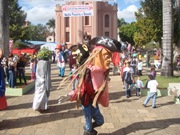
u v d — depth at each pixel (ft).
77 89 21.67
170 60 55.36
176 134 24.13
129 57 70.18
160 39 98.22
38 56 31.12
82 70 21.66
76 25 195.93
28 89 47.44
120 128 25.99
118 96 42.27
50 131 25.16
